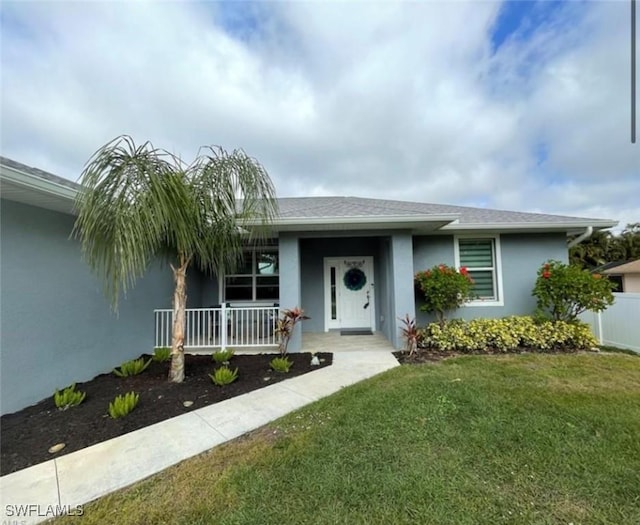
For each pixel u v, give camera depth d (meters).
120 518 2.35
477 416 3.72
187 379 5.31
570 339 7.07
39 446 3.34
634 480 2.57
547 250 8.59
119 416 3.94
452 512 2.28
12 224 4.38
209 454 3.16
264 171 5.41
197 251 5.30
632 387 4.64
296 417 3.89
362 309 10.21
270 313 8.58
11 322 4.29
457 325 7.42
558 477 2.63
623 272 18.11
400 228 7.49
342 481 2.63
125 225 3.99
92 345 5.74
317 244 10.30
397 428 3.49
